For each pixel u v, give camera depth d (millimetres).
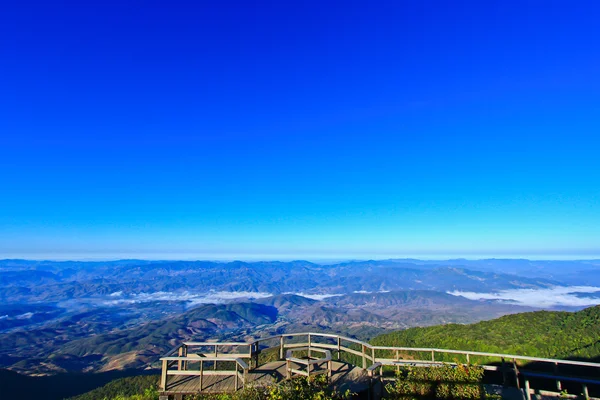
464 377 6812
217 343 9258
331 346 10234
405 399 6820
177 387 8297
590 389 9750
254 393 5637
